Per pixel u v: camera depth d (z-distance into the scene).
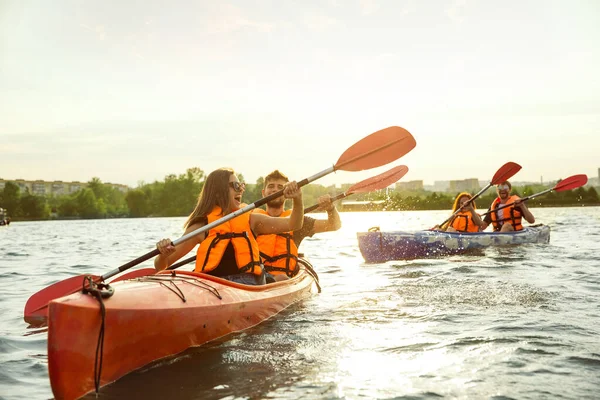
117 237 20.12
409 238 8.98
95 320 2.70
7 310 4.88
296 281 5.00
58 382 2.56
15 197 101.06
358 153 4.56
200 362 3.05
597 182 134.00
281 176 5.43
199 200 4.18
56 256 11.05
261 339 3.52
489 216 10.98
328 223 5.69
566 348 3.17
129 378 2.81
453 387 2.59
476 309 4.32
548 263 7.39
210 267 4.03
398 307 4.52
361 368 2.90
